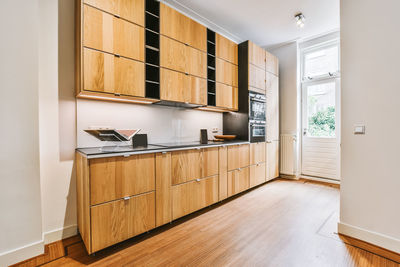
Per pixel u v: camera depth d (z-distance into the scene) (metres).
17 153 1.51
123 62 1.90
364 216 1.77
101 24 1.77
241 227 2.02
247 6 2.83
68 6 1.87
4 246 1.45
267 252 1.60
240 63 3.40
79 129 1.94
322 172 3.88
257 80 3.48
